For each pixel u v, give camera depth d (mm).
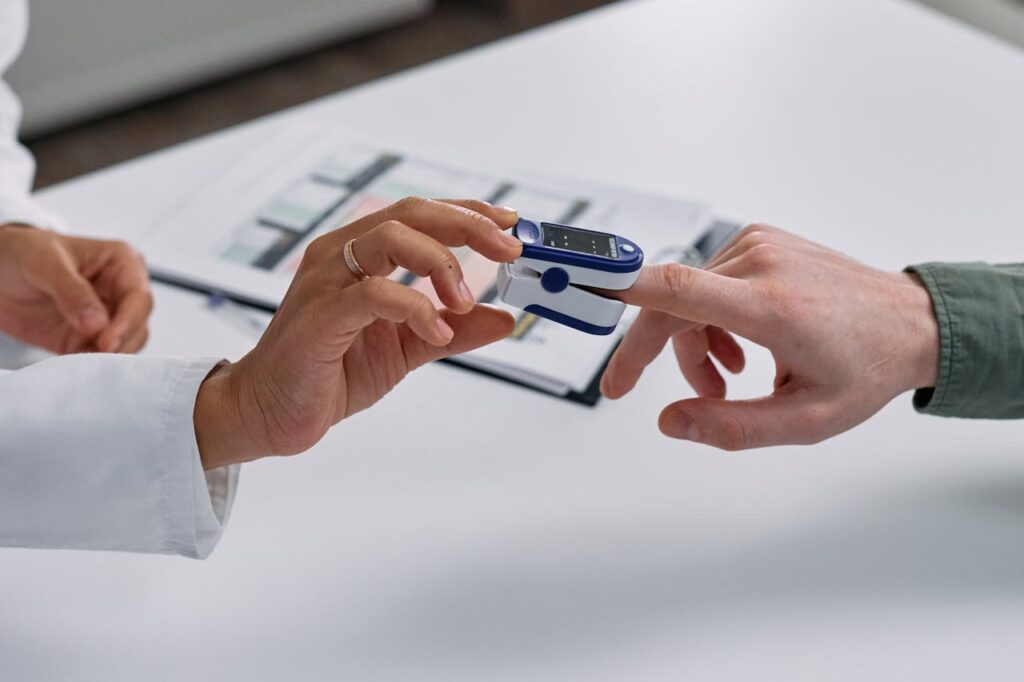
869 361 657
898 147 1041
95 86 2268
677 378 788
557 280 603
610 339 801
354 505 680
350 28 2541
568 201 934
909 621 607
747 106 1102
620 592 626
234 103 2398
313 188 959
